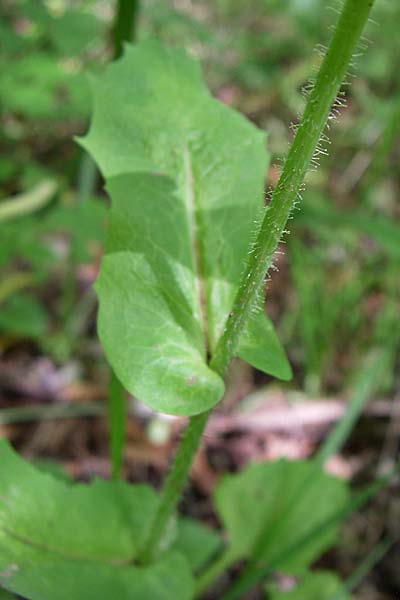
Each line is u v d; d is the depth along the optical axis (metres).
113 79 0.29
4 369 0.53
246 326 0.27
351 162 0.74
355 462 0.51
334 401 0.55
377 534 0.47
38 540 0.29
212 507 0.48
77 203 0.52
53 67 0.55
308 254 0.60
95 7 0.82
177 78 0.30
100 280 0.26
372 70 0.80
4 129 0.66
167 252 0.28
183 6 0.95
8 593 0.29
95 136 0.28
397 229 0.49
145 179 0.28
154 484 0.48
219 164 0.29
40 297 0.58
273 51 0.87
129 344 0.26
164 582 0.31
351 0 0.22
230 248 0.28
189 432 0.29
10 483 0.29
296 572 0.40
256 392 0.55
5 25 0.56
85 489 0.31
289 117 0.79
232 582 0.44
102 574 0.30
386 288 0.61
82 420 0.51
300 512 0.42
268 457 0.51
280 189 0.24
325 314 0.56
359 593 0.43
